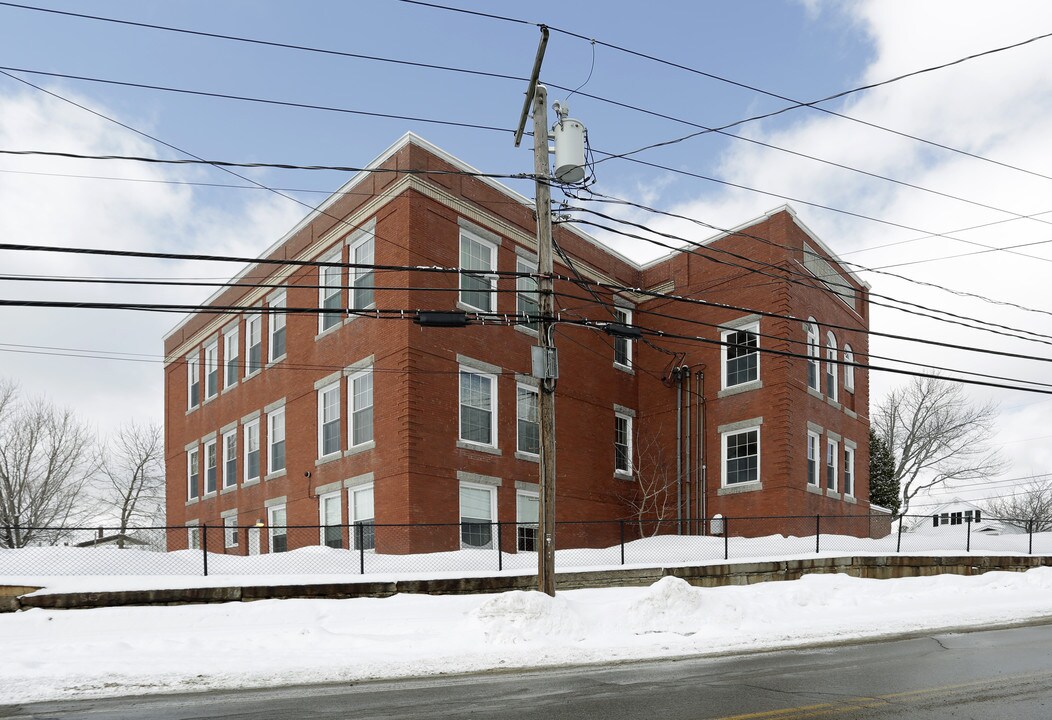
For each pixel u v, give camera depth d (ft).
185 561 64.64
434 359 77.71
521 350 87.81
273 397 94.84
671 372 99.66
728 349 95.04
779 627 51.29
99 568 60.70
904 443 177.47
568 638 46.16
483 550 73.26
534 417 88.43
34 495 142.72
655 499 97.71
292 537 87.71
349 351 83.05
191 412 114.21
